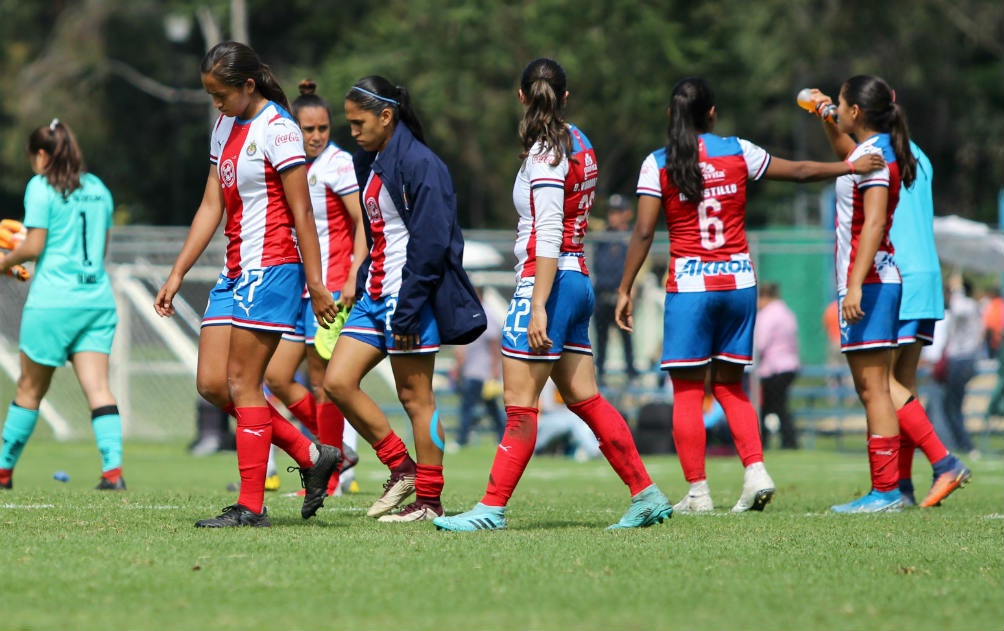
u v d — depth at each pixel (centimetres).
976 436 6431
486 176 12838
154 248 5888
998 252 5856
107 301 3256
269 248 2180
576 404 2305
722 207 2614
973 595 1647
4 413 6138
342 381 2384
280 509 2617
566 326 2239
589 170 2216
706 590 1658
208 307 2270
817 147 14612
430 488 2430
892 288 2778
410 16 12344
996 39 14750
